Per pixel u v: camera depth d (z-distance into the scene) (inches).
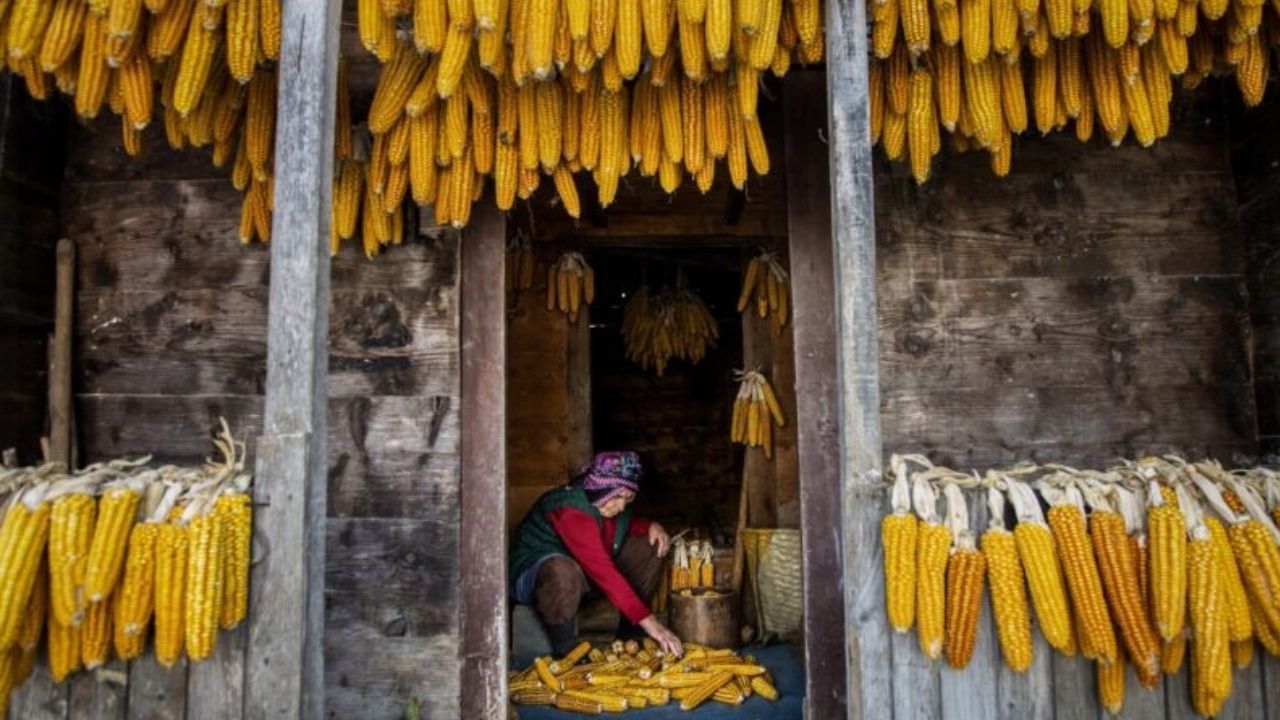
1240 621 80.0
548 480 185.2
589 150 103.8
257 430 124.6
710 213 172.6
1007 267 129.0
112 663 78.2
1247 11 89.3
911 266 128.6
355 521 120.0
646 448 286.4
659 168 106.1
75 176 130.0
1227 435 126.3
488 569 119.1
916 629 81.7
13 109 120.1
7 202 118.9
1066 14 87.2
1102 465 125.3
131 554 75.0
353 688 117.4
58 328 124.6
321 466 82.0
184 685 77.9
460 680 117.1
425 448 121.2
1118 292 129.0
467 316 123.3
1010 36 88.0
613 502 161.8
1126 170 131.2
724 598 160.1
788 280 178.9
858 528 82.8
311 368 80.3
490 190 125.2
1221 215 130.3
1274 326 122.3
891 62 101.1
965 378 126.8
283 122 82.2
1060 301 128.5
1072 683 81.4
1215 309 128.7
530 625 157.9
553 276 182.5
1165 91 98.0
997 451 125.4
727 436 284.7
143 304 127.3
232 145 111.6
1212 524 82.0
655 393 289.0
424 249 124.6
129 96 85.9
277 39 87.3
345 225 116.0
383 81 99.6
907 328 127.5
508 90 101.8
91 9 80.7
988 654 81.4
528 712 131.2
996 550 80.0
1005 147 102.7
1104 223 130.0
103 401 125.6
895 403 126.2
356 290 124.1
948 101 98.8
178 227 128.9
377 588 119.0
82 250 128.6
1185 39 91.3
